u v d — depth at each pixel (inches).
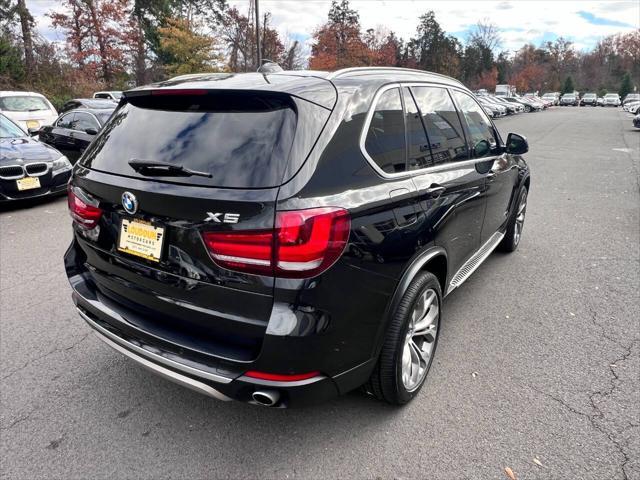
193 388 85.4
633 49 3671.3
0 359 125.6
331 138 84.6
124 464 91.5
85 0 1289.4
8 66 1042.7
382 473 89.0
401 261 95.0
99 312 99.0
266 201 74.7
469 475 88.1
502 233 184.4
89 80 1242.6
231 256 76.9
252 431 100.7
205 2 1589.6
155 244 86.1
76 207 103.1
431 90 125.6
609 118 1350.9
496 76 2992.1
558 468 89.2
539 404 107.2
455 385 114.4
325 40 1694.1
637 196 321.4
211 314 82.3
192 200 79.1
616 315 149.2
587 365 122.1
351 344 85.6
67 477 88.2
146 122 96.3
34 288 170.4
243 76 99.3
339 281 80.3
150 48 1617.9
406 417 104.0
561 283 174.4
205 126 87.5
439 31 2551.7
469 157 136.6
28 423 102.3
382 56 1866.4
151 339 89.4
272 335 75.9
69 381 117.1
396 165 100.0
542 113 1708.9
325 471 89.7
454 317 148.9
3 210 289.7
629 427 99.5
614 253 206.1
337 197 80.7
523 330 140.5
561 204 300.4
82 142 395.2
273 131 81.2
